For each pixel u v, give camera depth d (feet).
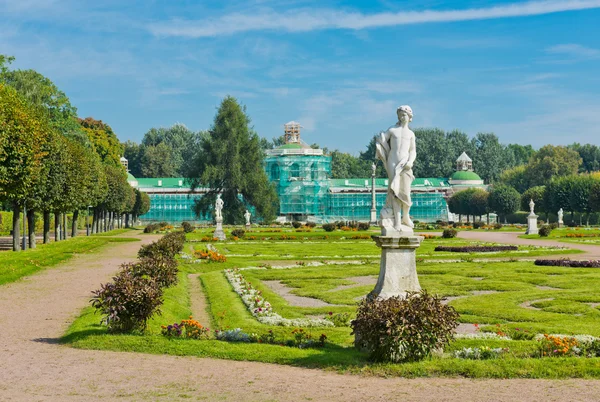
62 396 43.11
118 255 166.61
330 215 497.05
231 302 88.17
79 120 464.65
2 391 44.27
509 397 42.29
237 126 370.94
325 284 108.99
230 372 49.39
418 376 47.70
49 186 184.55
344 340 61.00
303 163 472.85
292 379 47.24
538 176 555.28
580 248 194.59
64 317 74.79
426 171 627.46
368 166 648.79
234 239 241.96
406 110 61.21
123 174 396.57
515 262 143.74
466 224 400.06
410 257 60.85
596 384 45.52
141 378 47.65
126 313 61.72
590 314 78.02
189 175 378.32
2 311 79.00
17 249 167.94
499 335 62.34
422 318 49.47
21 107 155.74
